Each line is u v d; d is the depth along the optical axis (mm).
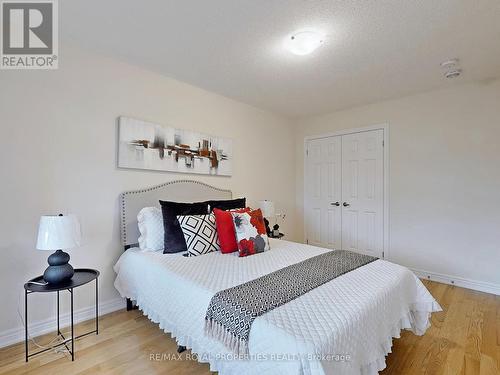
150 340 1901
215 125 3219
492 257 2795
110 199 2344
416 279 1893
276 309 1262
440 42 2090
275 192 4070
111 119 2352
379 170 3564
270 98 3396
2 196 1831
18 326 1894
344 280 1627
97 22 1859
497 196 2766
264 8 1711
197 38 2062
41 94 1992
